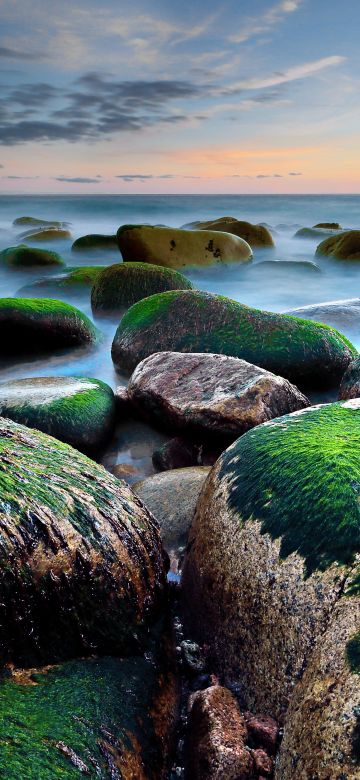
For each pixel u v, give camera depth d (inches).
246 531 123.9
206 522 137.3
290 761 93.3
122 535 123.0
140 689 111.0
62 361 369.7
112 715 101.2
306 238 1187.3
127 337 333.1
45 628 107.4
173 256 652.1
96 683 106.3
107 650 114.6
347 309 427.5
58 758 87.2
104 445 247.8
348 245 787.4
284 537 117.0
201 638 129.3
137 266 480.7
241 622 118.5
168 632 129.2
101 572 115.6
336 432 141.4
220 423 213.5
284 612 109.9
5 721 89.9
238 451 146.0
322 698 92.4
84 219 2096.5
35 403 241.1
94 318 487.5
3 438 134.6
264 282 700.7
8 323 362.6
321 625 103.7
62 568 110.6
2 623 102.2
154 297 343.9
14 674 101.7
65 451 142.3
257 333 301.1
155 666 118.9
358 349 372.8
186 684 123.2
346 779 82.4
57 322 371.9
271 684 109.6
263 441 144.1
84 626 112.2
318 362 291.9
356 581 103.0
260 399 212.4
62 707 98.0
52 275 683.4
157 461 227.5
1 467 119.6
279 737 104.0
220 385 227.5
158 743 105.5
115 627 116.3
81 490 124.9
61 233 1139.3
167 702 114.3
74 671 107.4
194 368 244.5
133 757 98.0
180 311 322.7
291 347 293.1
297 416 157.5
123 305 472.1
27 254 765.3
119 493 133.7
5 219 2098.9
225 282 689.6
